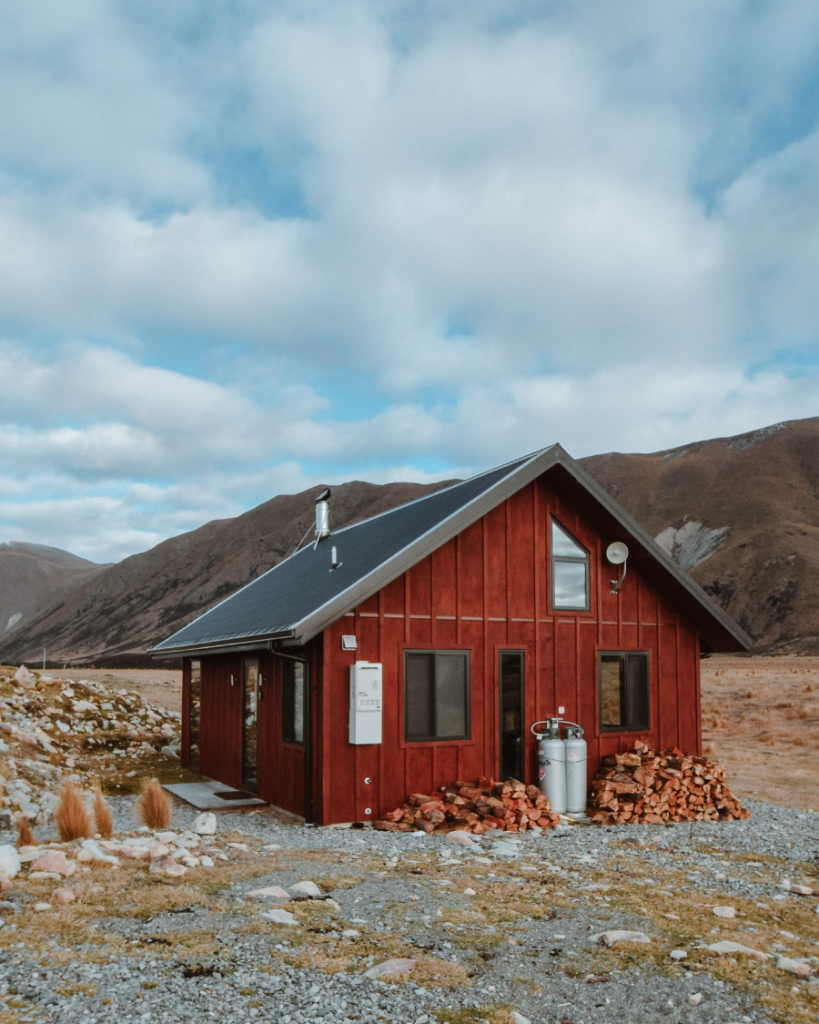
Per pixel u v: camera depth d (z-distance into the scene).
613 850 9.86
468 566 12.75
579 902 6.86
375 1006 4.39
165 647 18.88
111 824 8.55
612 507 13.52
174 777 16.84
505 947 5.46
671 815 12.88
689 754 14.59
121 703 22.36
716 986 4.90
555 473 13.30
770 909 7.02
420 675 12.14
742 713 30.73
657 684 14.58
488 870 8.08
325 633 11.32
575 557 13.93
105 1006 4.15
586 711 13.65
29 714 18.89
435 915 6.12
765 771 18.95
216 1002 4.29
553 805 12.60
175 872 6.71
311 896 6.45
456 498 13.81
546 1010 4.51
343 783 11.27
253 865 7.38
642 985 4.89
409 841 9.84
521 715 12.97
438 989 4.65
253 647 12.69
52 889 6.04
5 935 5.06
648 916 6.45
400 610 12.01
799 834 11.61
